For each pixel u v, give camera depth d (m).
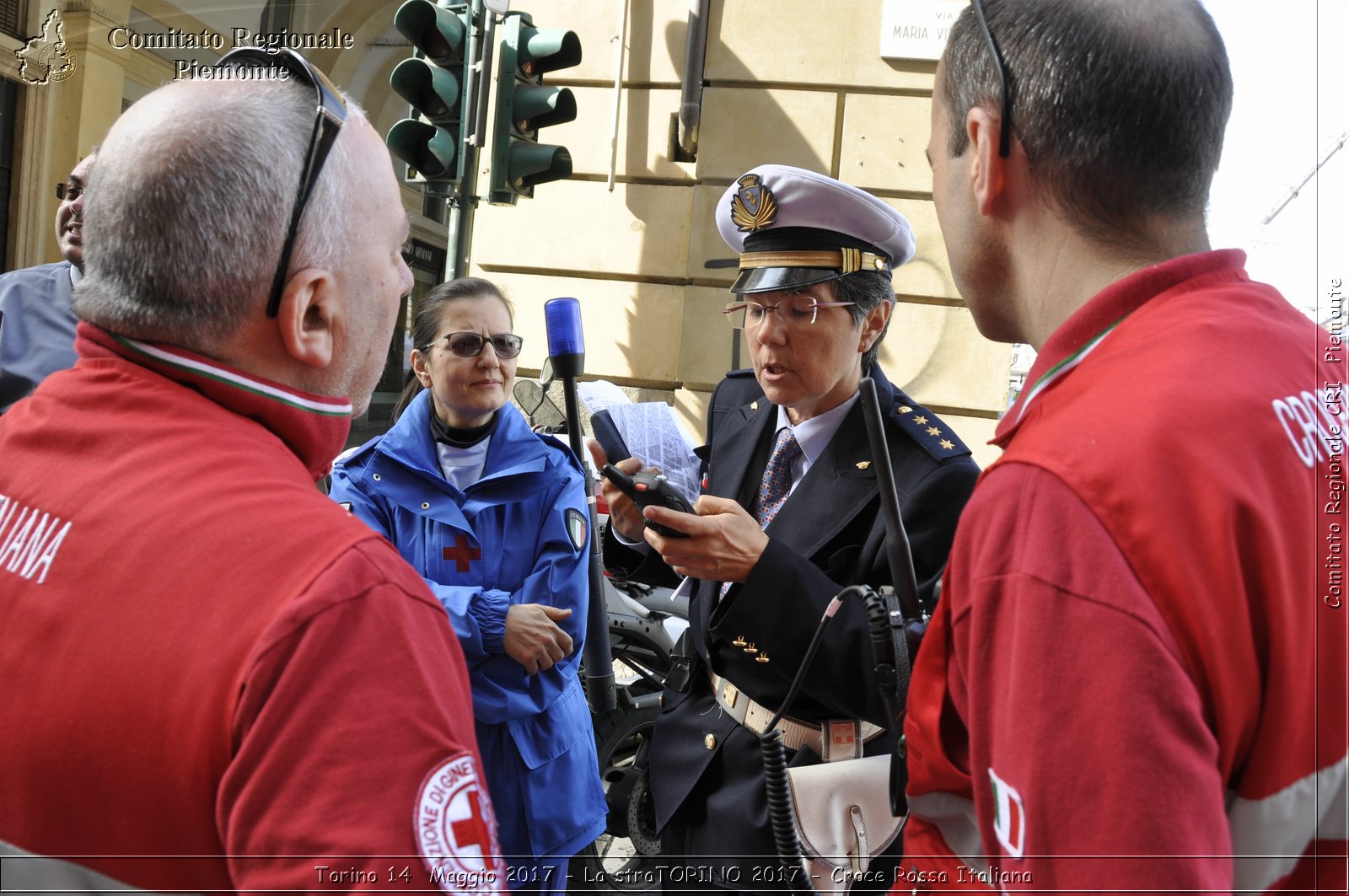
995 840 0.73
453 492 2.16
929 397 5.30
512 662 2.03
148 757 0.75
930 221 5.34
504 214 5.67
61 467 0.87
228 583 0.77
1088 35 0.79
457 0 4.50
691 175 5.53
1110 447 0.69
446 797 0.75
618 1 5.55
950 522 1.47
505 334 2.22
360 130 0.96
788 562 1.42
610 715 3.04
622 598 3.28
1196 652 0.65
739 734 1.59
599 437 1.85
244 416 0.89
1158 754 0.62
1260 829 0.70
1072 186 0.81
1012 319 0.93
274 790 0.71
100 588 0.79
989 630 0.73
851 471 1.58
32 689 0.79
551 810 2.04
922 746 0.86
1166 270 0.78
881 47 5.32
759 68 5.43
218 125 0.85
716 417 1.93
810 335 1.59
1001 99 0.84
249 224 0.85
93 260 0.88
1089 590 0.66
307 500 0.83
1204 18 0.81
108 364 0.90
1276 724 0.69
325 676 0.74
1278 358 0.76
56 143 6.17
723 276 5.48
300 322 0.88
